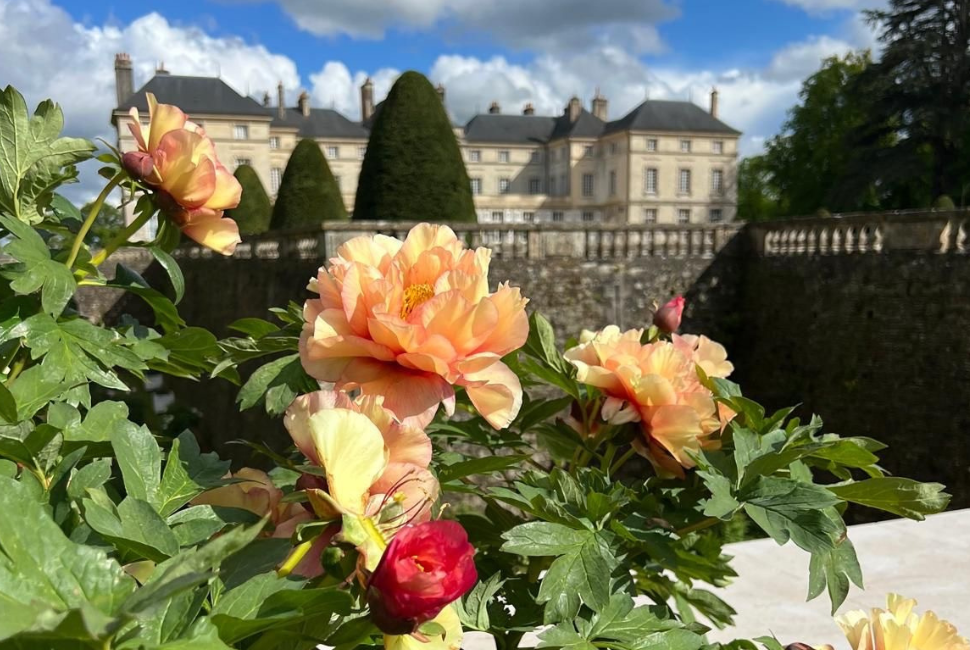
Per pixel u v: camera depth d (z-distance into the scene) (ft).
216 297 57.21
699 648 3.76
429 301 2.99
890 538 15.56
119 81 164.04
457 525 2.39
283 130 189.37
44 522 2.03
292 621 2.28
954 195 97.76
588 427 5.05
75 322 3.99
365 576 2.45
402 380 3.10
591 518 3.88
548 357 4.75
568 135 219.00
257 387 4.32
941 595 12.90
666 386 4.31
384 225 38.91
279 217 57.21
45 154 4.03
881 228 37.22
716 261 45.27
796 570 14.21
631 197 202.69
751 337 45.34
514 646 4.40
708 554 5.40
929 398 34.63
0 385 3.12
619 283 42.78
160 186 4.00
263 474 3.41
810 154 125.59
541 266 40.75
